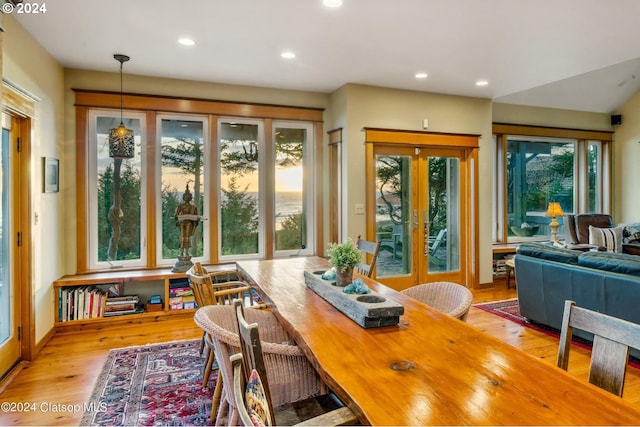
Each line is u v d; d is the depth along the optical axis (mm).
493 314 4090
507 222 6094
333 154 4844
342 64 3812
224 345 1547
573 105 6309
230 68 3908
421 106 4816
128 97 4062
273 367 1553
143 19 2805
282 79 4297
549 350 3148
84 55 3523
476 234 5148
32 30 2963
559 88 5730
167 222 4336
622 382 1129
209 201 4449
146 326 3752
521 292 3811
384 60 3688
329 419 1016
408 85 4531
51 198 3508
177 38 3152
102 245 4109
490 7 2635
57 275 3648
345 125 4480
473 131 5117
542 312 3572
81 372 2750
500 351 1339
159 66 3846
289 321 1649
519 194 6230
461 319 1819
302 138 4867
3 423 2123
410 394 1046
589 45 3320
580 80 5633
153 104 4156
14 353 2848
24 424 2115
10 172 2869
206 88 4383
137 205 4219
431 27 2938
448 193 5168
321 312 1777
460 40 3209
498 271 5633
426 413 954
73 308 3625
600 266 3020
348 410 1056
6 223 2824
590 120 6605
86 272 3965
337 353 1316
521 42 3229
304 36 3113
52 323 3486
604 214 6254
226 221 4555
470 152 5156
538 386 1093
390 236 4863
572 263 3285
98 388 2518
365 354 1311
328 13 2721
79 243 3932
